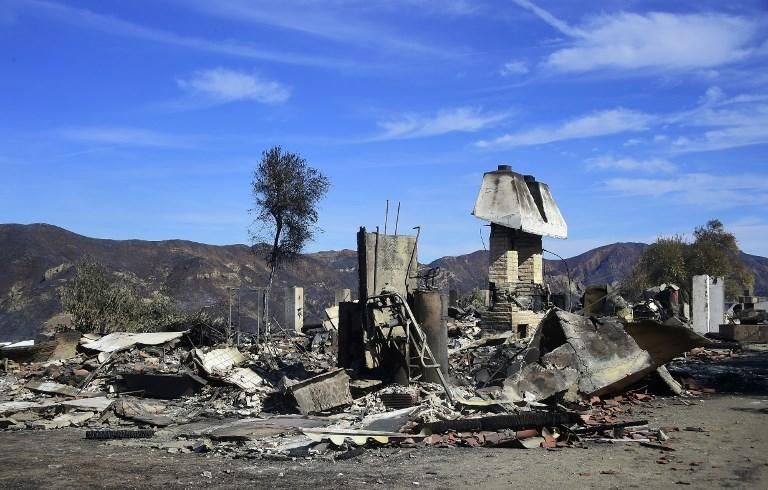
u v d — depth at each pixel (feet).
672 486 28.17
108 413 48.80
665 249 221.25
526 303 81.30
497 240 81.05
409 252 56.85
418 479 29.84
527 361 52.19
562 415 38.65
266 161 104.01
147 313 98.07
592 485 28.37
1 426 45.93
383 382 52.39
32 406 52.08
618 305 90.43
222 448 37.52
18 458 35.86
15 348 72.33
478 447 36.60
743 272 236.84
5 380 63.31
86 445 39.52
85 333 85.15
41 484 30.17
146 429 43.39
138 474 31.78
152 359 69.62
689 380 58.70
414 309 53.06
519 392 48.98
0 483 30.42
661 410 48.03
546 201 88.48
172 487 29.30
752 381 62.18
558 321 53.01
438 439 37.91
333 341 84.69
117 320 92.68
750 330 107.34
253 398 51.70
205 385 56.18
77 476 31.55
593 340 52.37
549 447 36.11
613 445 36.52
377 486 28.81
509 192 80.69
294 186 103.86
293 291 99.60
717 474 30.09
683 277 216.74
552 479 29.43
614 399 51.26
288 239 104.27
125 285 101.19
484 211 80.12
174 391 56.08
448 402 47.16
